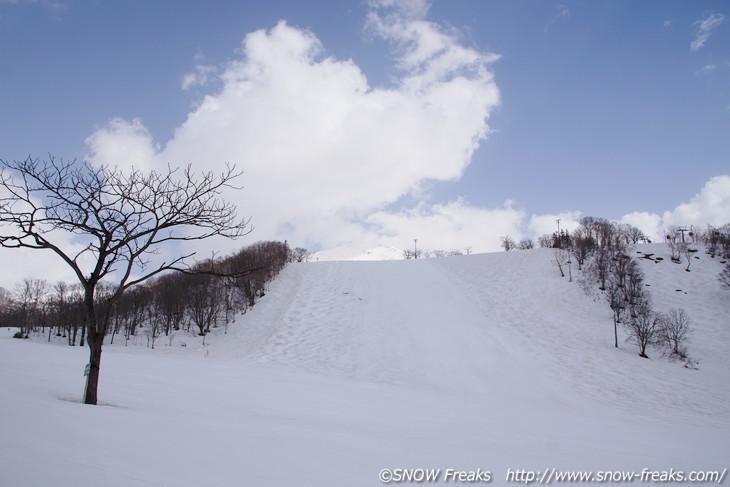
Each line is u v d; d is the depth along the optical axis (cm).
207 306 4922
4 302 7344
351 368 3123
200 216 1041
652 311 4188
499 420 1479
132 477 402
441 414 1504
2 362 1738
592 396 2525
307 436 735
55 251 923
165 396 1212
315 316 4506
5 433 501
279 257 6569
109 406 878
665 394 2611
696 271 5231
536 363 3116
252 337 4266
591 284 5025
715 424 1983
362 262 7194
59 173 931
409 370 3011
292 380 2327
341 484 461
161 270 1023
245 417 938
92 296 948
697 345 3756
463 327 3956
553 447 927
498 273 5903
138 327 5531
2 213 866
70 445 483
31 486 355
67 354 2570
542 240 9738
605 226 6950
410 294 5128
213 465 471
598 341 3728
